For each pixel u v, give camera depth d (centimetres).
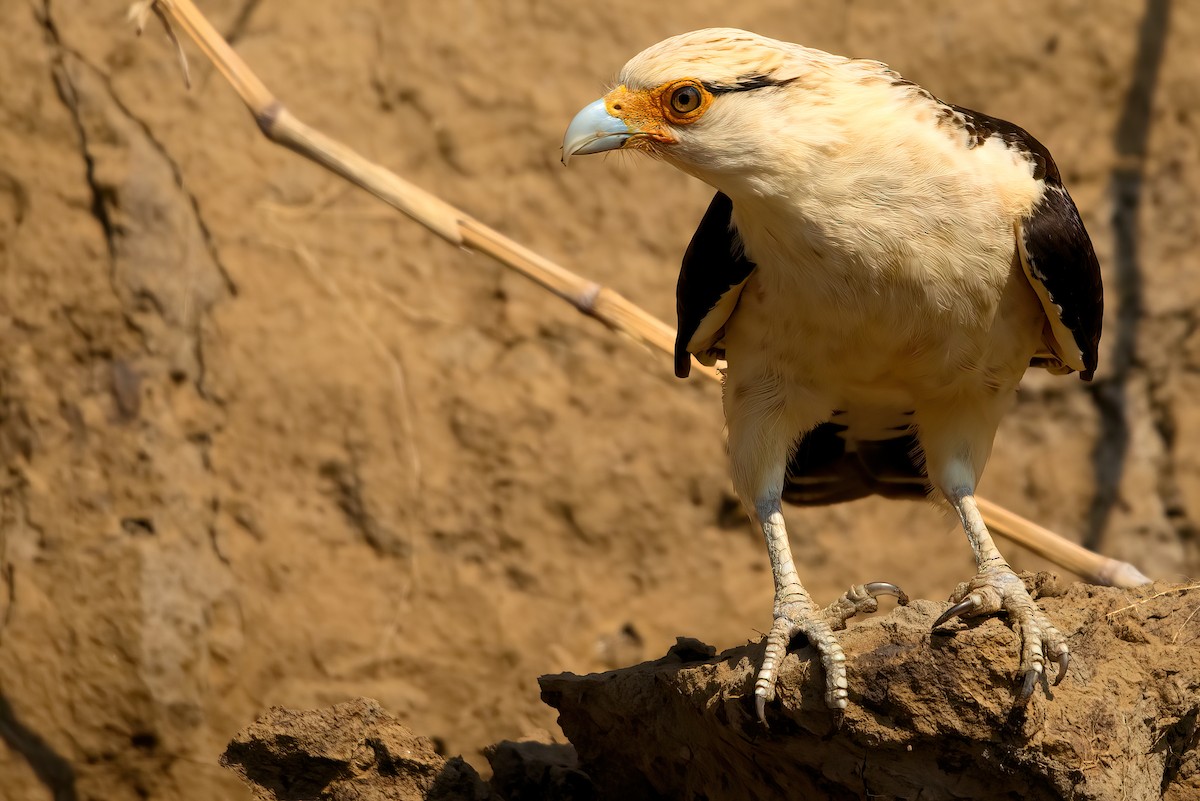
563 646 1138
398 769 724
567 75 1200
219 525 1135
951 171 662
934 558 1184
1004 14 1215
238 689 1119
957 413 734
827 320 691
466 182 1188
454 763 727
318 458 1149
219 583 1128
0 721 1106
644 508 1163
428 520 1148
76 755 1104
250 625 1125
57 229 1143
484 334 1176
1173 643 637
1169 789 666
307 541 1138
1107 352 1216
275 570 1132
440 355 1168
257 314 1155
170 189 1150
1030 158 694
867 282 670
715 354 798
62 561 1123
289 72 1177
